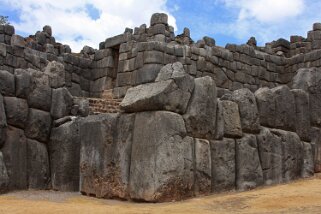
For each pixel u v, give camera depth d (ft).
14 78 39.34
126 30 79.71
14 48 66.39
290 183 38.11
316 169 42.27
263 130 38.34
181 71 33.73
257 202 29.63
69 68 77.10
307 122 42.29
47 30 79.82
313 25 91.76
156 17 75.72
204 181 33.37
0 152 36.86
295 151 40.09
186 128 32.96
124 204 31.24
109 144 34.71
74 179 40.75
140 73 70.28
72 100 44.98
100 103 62.59
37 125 40.75
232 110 36.70
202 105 33.96
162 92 31.99
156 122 31.60
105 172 34.40
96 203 31.78
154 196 30.63
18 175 38.45
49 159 41.75
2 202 31.27
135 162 32.24
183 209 27.86
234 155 36.14
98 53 80.64
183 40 79.46
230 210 27.81
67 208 28.30
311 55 85.35
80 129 40.40
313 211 26.27
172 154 31.30
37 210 27.61
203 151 33.58
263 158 37.73
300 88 43.91
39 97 41.24
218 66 78.13
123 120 34.12
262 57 86.48
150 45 69.92
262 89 39.63
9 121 38.45
